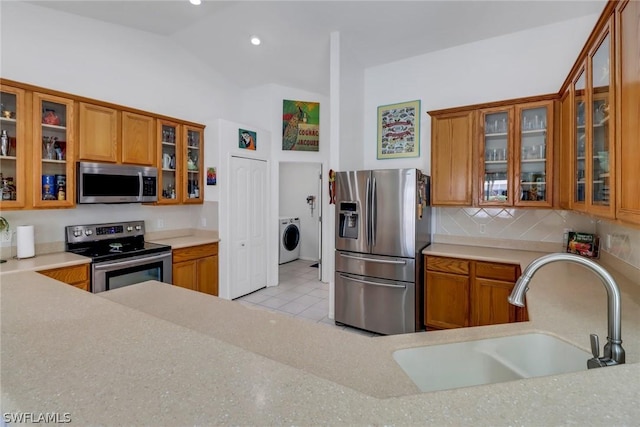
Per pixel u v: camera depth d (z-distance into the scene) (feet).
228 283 13.56
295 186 22.58
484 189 10.16
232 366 2.51
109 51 11.30
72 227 10.29
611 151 4.84
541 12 9.49
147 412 1.95
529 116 9.68
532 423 1.86
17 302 4.09
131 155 10.90
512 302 3.27
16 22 9.18
